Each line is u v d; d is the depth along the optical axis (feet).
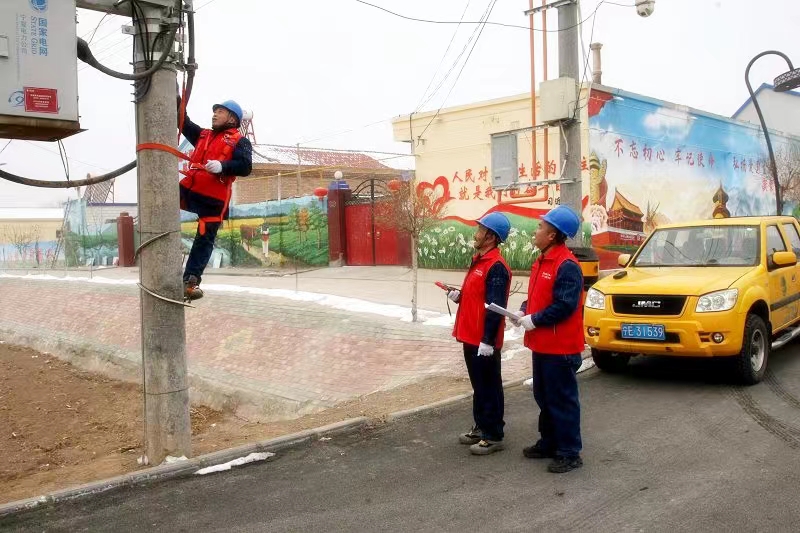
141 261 20.10
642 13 34.91
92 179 19.07
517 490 16.12
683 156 63.82
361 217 69.87
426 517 14.82
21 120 16.30
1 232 142.72
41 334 64.39
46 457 32.12
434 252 63.52
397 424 22.17
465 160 61.26
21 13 16.26
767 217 30.25
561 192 33.68
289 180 94.27
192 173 19.71
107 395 45.52
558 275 16.97
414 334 36.70
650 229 59.21
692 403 23.03
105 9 19.03
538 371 17.66
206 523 14.89
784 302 28.32
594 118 53.47
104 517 15.35
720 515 14.30
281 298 50.39
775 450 18.17
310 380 37.27
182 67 19.90
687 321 24.31
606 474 16.90
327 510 15.39
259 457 19.20
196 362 45.60
